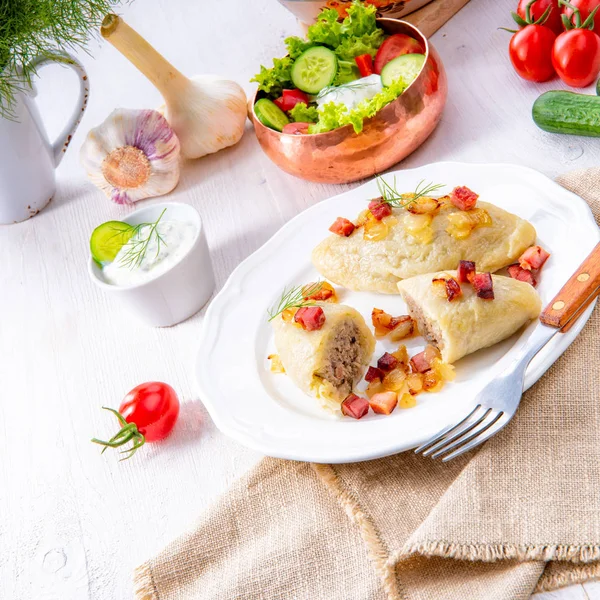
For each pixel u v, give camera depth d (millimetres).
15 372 1034
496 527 822
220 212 1105
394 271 956
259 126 1069
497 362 896
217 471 928
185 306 1019
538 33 1065
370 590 832
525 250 942
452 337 890
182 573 869
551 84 1088
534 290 907
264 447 890
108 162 1113
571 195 948
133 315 1021
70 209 1159
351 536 859
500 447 849
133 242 1009
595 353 868
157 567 868
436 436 857
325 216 1029
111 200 1154
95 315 1063
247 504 884
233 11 1323
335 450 873
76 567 902
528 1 1087
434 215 963
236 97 1138
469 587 819
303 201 1090
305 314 924
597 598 810
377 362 931
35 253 1130
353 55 1099
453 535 822
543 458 841
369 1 1128
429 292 909
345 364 928
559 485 830
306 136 1034
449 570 832
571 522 815
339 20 1142
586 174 970
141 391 941
